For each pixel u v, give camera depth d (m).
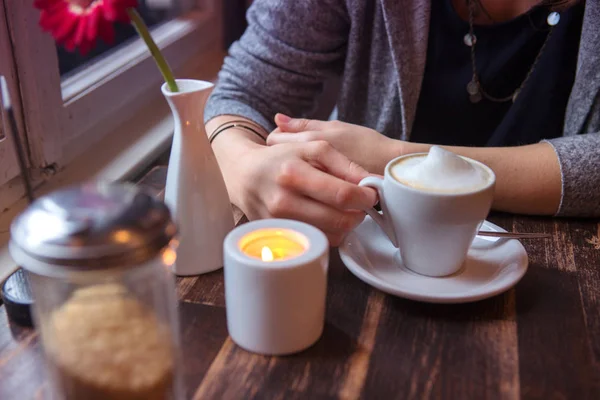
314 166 0.69
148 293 0.49
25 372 0.54
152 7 1.29
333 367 0.55
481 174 0.62
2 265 0.75
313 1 0.97
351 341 0.57
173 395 0.50
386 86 1.02
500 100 1.03
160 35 1.29
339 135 0.77
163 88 0.62
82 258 0.42
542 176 0.75
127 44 1.20
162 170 0.94
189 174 0.62
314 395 0.52
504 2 0.98
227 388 0.52
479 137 1.07
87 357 0.47
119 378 0.48
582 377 0.54
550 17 0.95
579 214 0.75
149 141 1.07
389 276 0.65
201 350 0.56
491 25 0.99
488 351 0.56
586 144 0.77
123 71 1.11
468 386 0.53
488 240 0.70
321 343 0.57
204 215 0.63
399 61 0.97
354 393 0.52
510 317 0.60
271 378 0.53
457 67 1.02
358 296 0.62
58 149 0.93
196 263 0.64
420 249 0.63
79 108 0.99
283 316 0.54
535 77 0.98
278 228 0.58
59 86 0.93
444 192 0.59
